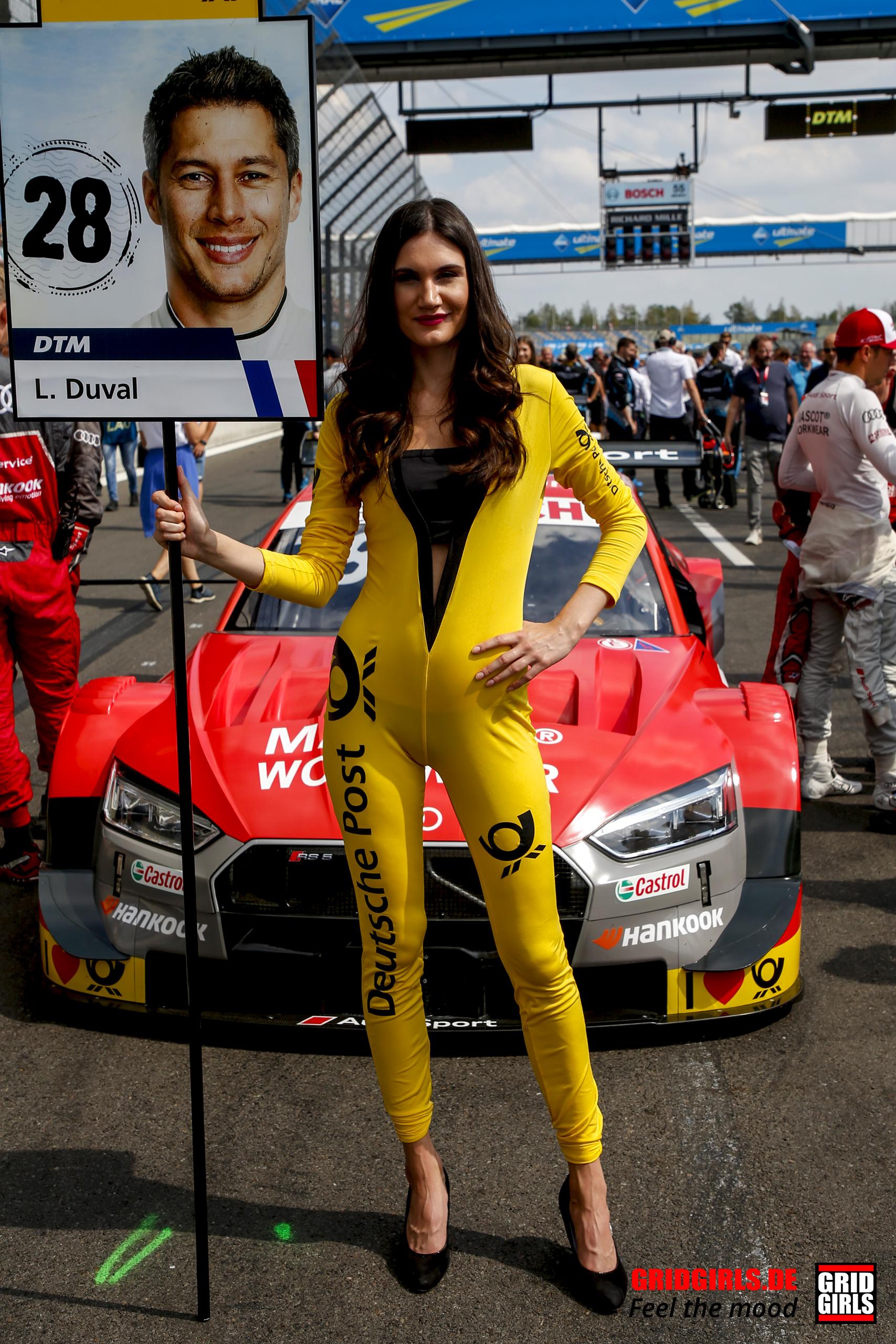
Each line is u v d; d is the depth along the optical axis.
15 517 3.70
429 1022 2.71
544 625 1.96
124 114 1.92
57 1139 2.53
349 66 14.36
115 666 6.54
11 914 3.63
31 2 6.22
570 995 2.07
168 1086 2.72
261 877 2.71
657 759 2.85
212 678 3.33
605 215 37.50
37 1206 2.33
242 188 1.93
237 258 1.95
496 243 54.78
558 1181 2.39
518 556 1.96
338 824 2.67
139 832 2.80
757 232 54.59
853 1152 2.47
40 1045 2.88
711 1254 2.19
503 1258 2.19
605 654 3.42
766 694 3.21
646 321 79.50
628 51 19.05
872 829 4.32
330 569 2.06
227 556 1.95
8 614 3.78
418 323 1.87
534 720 3.03
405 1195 2.36
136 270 1.95
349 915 2.69
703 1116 2.59
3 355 3.59
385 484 1.93
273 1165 2.45
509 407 1.91
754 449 10.19
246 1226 2.28
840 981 3.19
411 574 1.94
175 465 1.94
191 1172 2.43
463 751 1.96
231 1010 2.80
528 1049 2.12
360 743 1.99
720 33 18.52
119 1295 2.10
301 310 1.96
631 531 2.06
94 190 1.93
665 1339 1.99
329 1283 2.13
